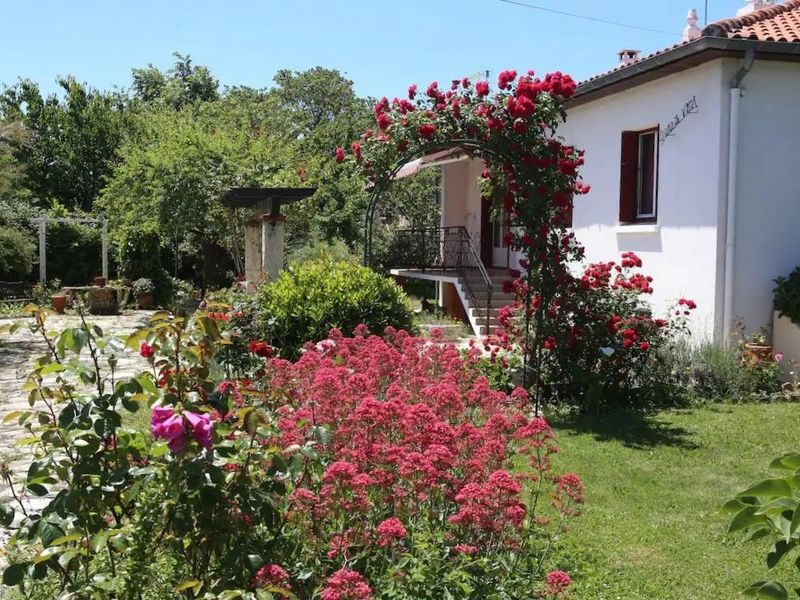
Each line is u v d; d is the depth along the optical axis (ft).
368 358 18.71
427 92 30.22
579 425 27.76
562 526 16.71
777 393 31.65
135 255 80.89
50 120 123.95
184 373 10.89
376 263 65.67
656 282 37.58
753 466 22.75
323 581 10.71
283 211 75.00
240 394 12.52
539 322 29.32
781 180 33.71
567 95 28.84
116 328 61.00
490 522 11.77
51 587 11.77
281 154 79.15
